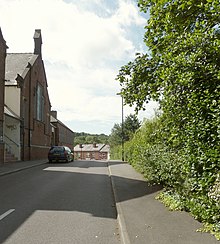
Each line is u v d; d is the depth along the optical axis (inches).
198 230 252.1
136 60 476.7
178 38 303.7
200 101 255.8
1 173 746.2
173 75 290.0
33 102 1520.7
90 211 356.5
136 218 302.4
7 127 1280.8
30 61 1539.1
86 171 900.0
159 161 421.4
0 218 313.1
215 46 262.7
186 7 312.0
